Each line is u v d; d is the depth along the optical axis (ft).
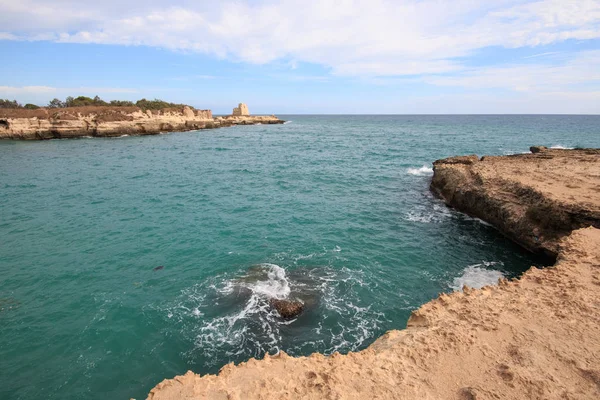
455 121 530.27
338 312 34.40
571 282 23.98
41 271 42.34
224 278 41.06
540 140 205.26
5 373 26.71
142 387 25.59
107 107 236.84
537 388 14.93
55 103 247.70
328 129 347.56
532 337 18.44
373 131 311.06
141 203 71.31
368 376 16.08
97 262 44.96
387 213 66.28
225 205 70.85
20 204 69.15
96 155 140.15
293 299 36.14
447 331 19.33
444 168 79.61
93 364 27.68
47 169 107.14
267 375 16.49
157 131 255.29
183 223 59.57
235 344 29.96
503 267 43.93
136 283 39.96
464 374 16.07
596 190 48.44
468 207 64.54
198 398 14.88
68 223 58.70
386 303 36.06
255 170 112.16
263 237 53.62
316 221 61.36
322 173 107.34
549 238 44.60
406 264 44.86
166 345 29.86
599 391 14.70
